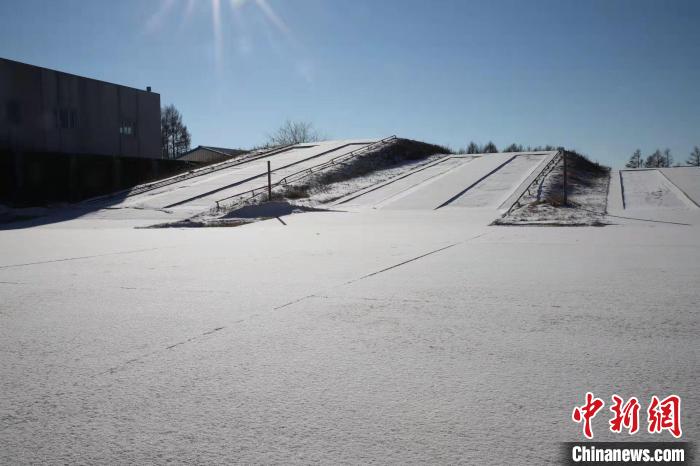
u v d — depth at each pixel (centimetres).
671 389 385
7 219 2873
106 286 826
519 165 4066
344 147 5062
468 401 368
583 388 389
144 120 4684
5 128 3581
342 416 347
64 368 445
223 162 4834
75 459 296
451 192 3244
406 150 5072
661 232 1659
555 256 1122
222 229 2166
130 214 2928
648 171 3938
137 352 487
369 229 1981
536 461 288
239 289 787
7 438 322
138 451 304
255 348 494
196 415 351
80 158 3653
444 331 545
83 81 4122
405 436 319
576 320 581
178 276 916
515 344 497
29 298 737
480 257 1122
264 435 323
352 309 648
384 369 434
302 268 991
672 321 570
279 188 3506
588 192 3184
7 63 3588
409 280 845
